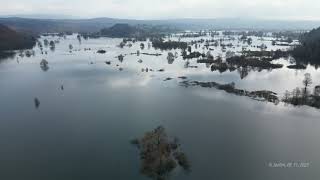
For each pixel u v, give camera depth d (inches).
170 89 7416.3
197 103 6254.9
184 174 3604.8
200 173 3627.0
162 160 3732.8
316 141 4434.1
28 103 6456.7
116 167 3804.1
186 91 7194.9
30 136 4788.4
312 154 4072.3
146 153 3998.5
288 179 3518.7
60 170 3786.9
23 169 3833.7
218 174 3612.2
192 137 4586.6
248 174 3612.2
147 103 6323.8
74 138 4672.7
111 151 4215.1
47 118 5556.1
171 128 4945.9
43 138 4707.2
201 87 7519.7
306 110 5698.8
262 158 3981.3
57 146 4429.1
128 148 4291.3
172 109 5910.4
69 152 4232.3
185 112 5713.6
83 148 4333.2
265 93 6609.3
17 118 5575.8
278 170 3705.7
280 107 5885.8
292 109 5757.9
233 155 4050.2
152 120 5339.6
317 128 4877.0
